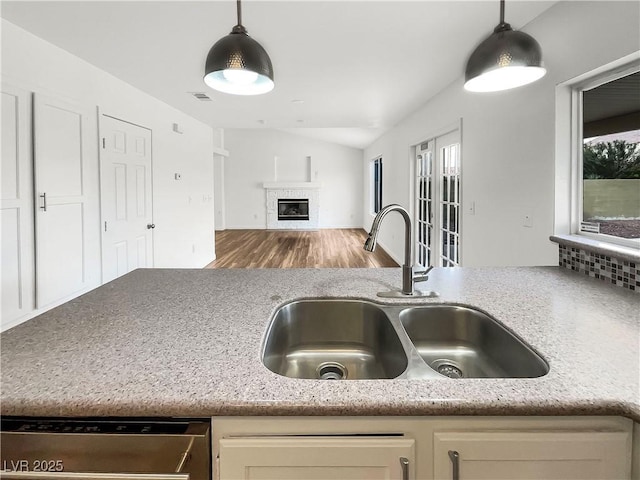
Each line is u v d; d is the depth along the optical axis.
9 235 2.27
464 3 1.99
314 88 3.60
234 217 11.24
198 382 0.73
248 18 2.18
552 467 0.67
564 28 1.82
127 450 0.69
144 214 3.91
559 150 1.90
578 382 0.71
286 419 0.68
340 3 2.01
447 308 1.24
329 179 11.20
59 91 2.64
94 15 2.16
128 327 1.02
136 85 3.58
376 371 1.23
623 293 1.32
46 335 0.96
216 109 4.64
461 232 3.20
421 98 3.98
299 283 1.52
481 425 0.68
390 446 0.67
